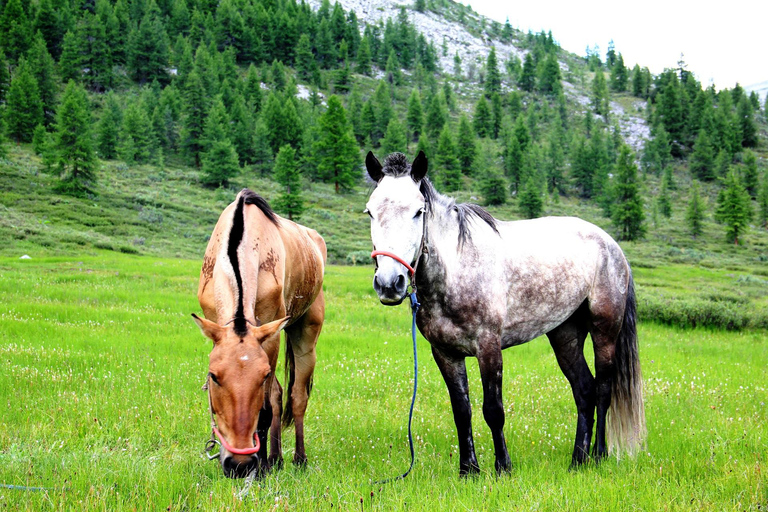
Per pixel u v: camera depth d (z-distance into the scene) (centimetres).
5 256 3131
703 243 7862
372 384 768
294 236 501
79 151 5844
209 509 333
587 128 15362
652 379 849
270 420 410
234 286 354
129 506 332
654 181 12319
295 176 7000
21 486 354
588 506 341
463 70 19662
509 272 443
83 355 824
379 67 18312
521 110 16350
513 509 333
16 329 992
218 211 6525
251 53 16000
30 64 10012
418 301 426
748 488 364
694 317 1725
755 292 3559
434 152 10762
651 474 416
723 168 12488
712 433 540
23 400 581
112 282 1939
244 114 10538
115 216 5394
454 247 423
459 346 427
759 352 1199
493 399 418
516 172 10425
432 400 712
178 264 2905
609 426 499
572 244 495
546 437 561
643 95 18612
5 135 7994
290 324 512
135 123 8700
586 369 517
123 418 541
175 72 13375
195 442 502
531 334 469
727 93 16638
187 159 9506
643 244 7512
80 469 386
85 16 13275
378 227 378
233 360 306
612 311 500
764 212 9481
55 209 5131
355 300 1909
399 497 366
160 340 988
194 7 16575
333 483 392
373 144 12494
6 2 13000
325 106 13975
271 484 381
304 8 18450
